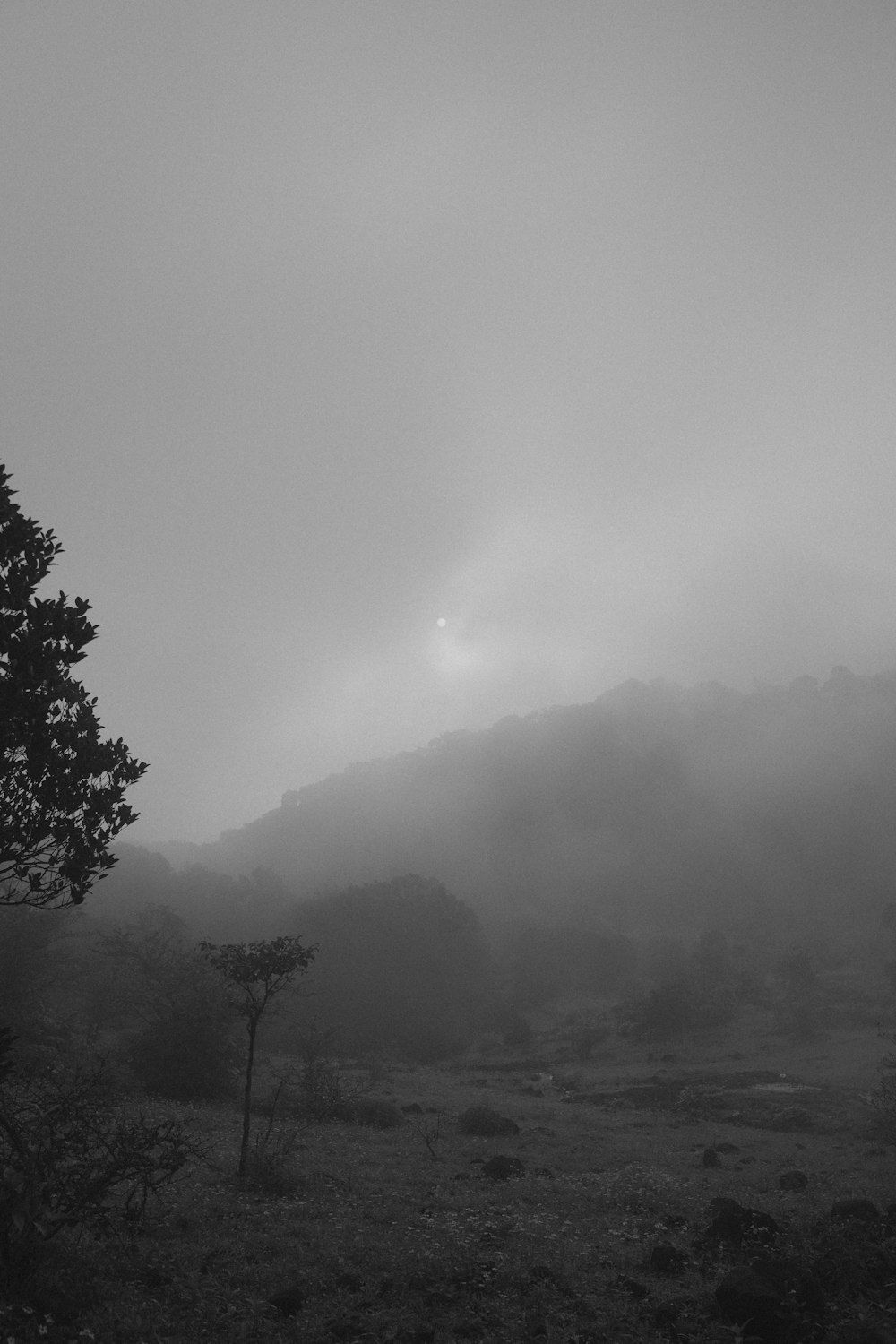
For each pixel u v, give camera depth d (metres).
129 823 10.78
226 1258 11.15
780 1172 22.44
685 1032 70.56
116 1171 9.73
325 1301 9.91
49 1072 11.08
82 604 10.38
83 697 10.98
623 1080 53.62
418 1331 8.99
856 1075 46.88
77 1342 7.68
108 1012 47.31
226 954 17.61
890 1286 10.70
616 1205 16.72
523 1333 9.27
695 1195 18.06
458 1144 26.66
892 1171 22.06
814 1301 9.95
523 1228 13.93
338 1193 16.62
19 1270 8.52
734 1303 9.88
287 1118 29.91
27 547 10.04
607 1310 10.07
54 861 10.41
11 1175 9.09
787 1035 65.62
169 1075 34.16
